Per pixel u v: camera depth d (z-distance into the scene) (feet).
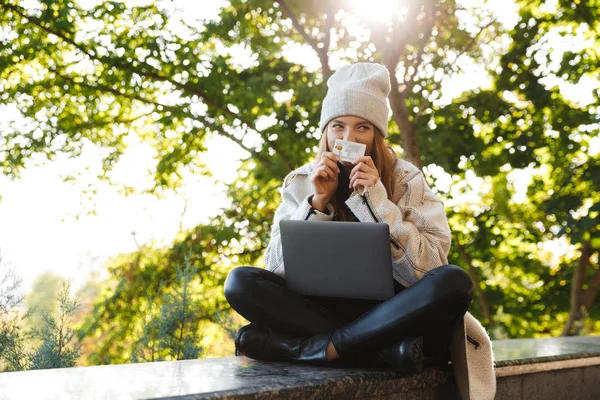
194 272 13.24
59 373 7.19
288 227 7.59
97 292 29.37
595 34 27.89
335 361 7.47
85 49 27.25
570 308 30.30
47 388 6.07
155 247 29.40
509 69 28.19
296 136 28.71
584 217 23.89
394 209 7.69
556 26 28.04
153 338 12.66
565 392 11.32
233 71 28.89
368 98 8.49
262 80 28.17
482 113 27.78
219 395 5.56
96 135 29.32
